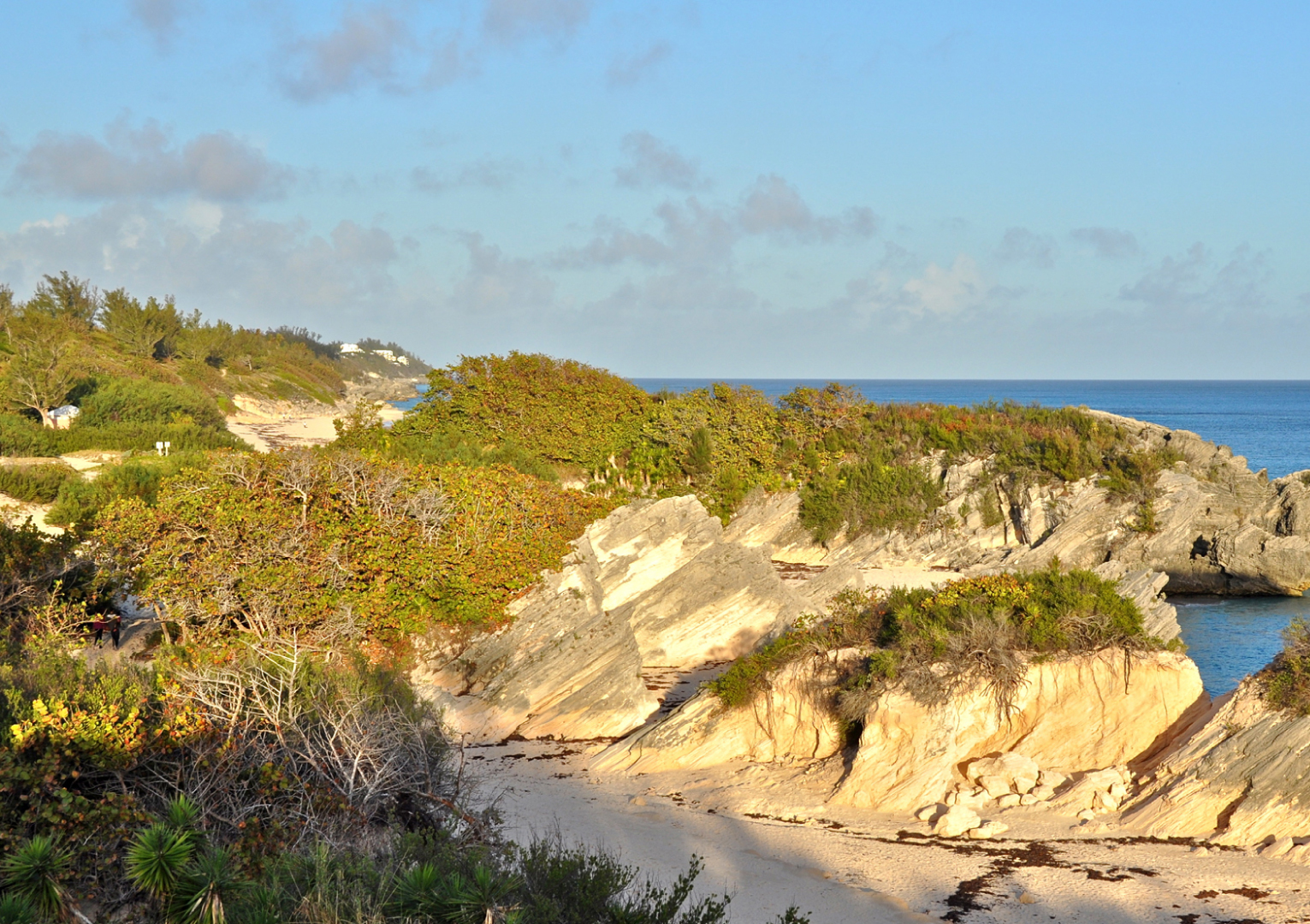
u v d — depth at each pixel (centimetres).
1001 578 2372
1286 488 5294
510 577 3009
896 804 1977
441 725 1906
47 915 891
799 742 2345
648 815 1992
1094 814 1853
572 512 3672
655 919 1123
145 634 2978
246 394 12588
